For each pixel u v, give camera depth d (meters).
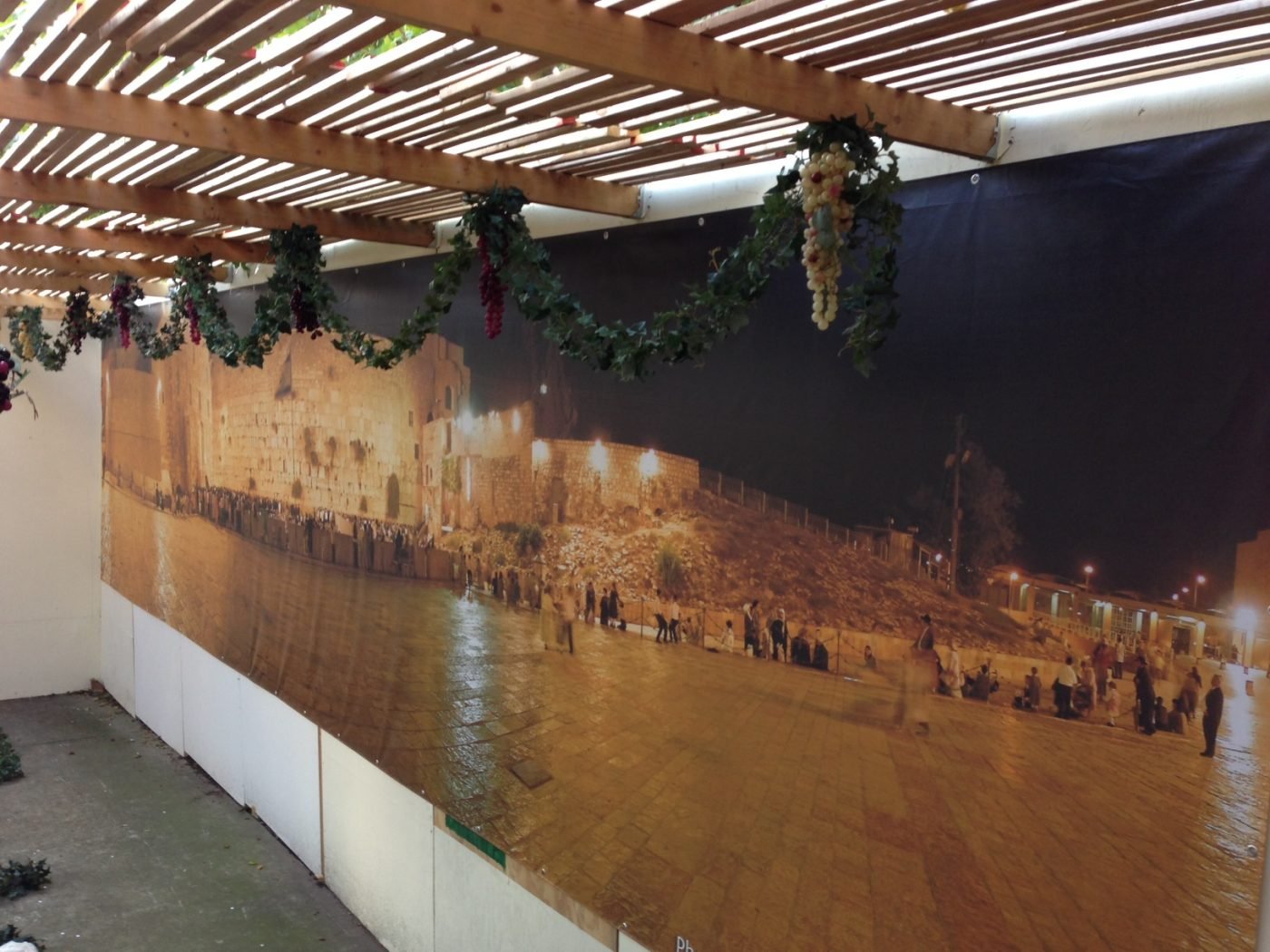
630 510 4.10
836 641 3.29
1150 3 2.08
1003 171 2.85
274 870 6.94
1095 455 2.65
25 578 11.09
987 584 2.88
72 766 8.95
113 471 10.75
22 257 6.38
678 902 3.86
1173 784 2.49
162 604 9.38
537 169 3.91
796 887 3.42
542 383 4.58
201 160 4.08
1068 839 2.71
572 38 2.26
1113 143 2.62
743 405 3.60
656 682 3.97
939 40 2.35
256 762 7.68
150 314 9.27
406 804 5.70
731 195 3.73
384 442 5.84
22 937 5.98
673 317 2.96
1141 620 2.55
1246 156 2.37
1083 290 2.67
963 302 2.94
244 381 7.48
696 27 2.38
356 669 6.15
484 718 4.98
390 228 5.36
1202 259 2.45
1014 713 2.82
